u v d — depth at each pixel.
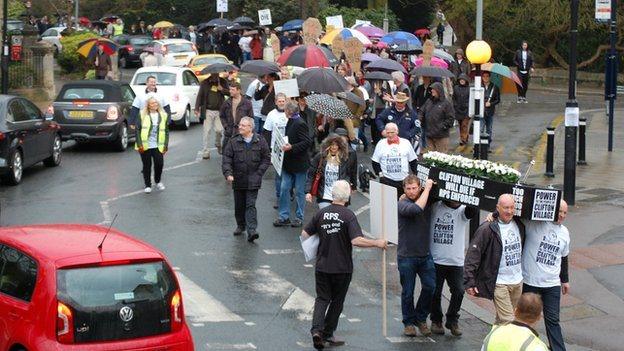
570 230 23.58
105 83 34.72
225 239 22.23
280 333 16.16
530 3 64.50
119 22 82.12
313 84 27.39
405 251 16.30
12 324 12.52
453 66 48.16
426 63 38.97
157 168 27.19
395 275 20.16
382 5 77.56
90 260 12.27
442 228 16.41
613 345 16.48
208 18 89.75
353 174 21.58
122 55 73.56
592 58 65.69
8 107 28.06
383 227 15.98
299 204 23.69
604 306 18.42
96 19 93.88
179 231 22.78
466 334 16.83
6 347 12.59
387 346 15.90
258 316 17.00
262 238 22.50
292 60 34.50
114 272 12.38
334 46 39.34
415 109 34.28
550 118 45.59
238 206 22.45
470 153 34.94
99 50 53.53
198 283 18.75
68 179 28.95
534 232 15.34
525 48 53.38
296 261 20.62
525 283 15.42
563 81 66.31
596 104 54.00
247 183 22.05
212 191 27.55
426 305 16.53
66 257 12.30
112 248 12.73
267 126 25.31
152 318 12.46
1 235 13.49
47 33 75.12
